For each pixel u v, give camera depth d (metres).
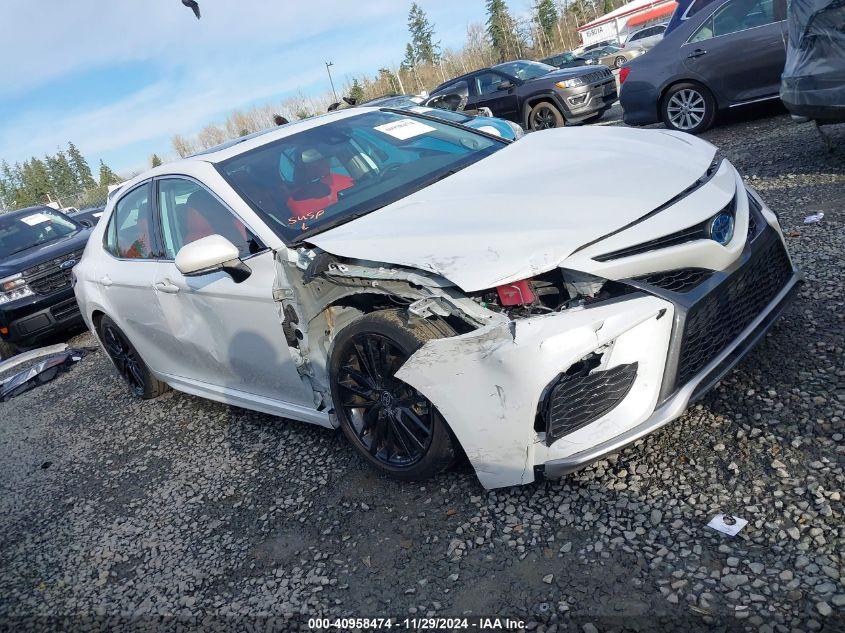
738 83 7.71
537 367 2.25
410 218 2.83
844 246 3.88
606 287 2.35
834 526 2.05
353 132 3.89
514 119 13.30
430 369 2.47
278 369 3.36
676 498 2.37
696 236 2.46
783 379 2.79
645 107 8.59
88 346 7.70
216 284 3.44
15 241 9.00
